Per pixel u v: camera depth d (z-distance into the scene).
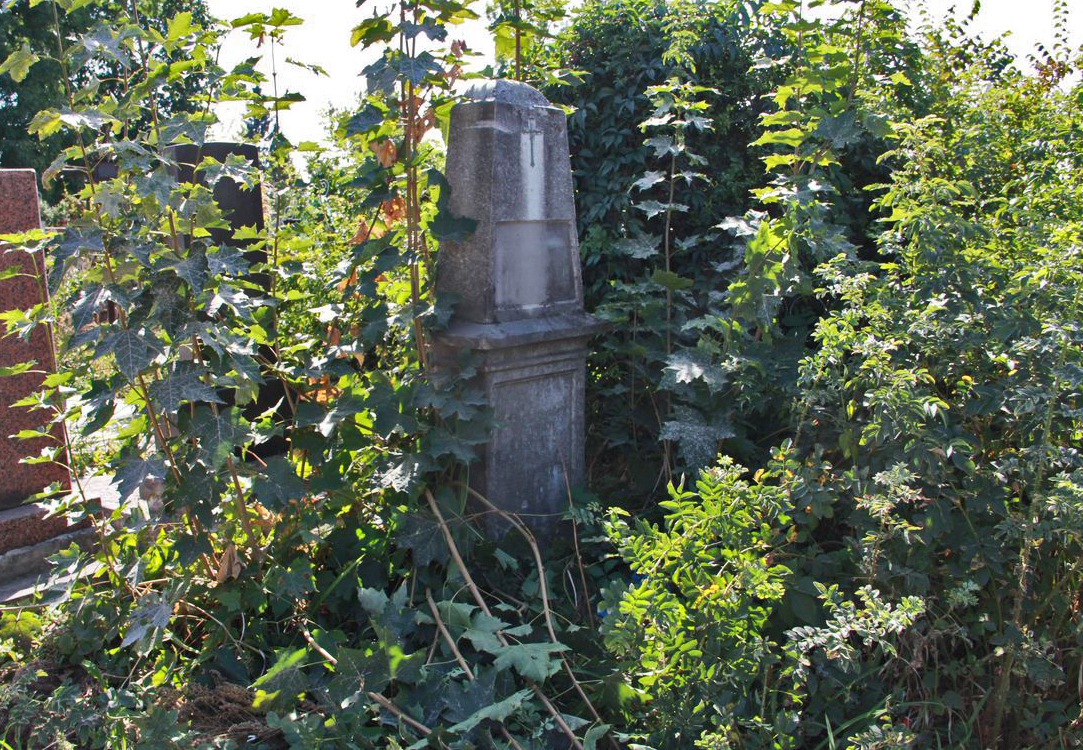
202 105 3.24
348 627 3.27
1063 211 3.57
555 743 2.73
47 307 2.90
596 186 4.86
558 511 3.98
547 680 2.92
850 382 3.00
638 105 4.78
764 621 2.69
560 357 3.90
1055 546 2.84
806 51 3.88
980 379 3.05
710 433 3.56
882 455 2.94
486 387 3.65
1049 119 4.58
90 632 3.06
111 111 2.86
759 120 4.79
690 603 2.76
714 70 4.86
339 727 2.52
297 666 2.66
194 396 2.82
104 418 2.89
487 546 3.52
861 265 3.55
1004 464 2.73
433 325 3.59
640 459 4.29
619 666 2.78
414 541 3.33
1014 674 2.82
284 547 3.29
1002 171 4.54
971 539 2.80
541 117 3.79
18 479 3.92
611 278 4.86
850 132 3.71
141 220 2.89
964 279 3.07
